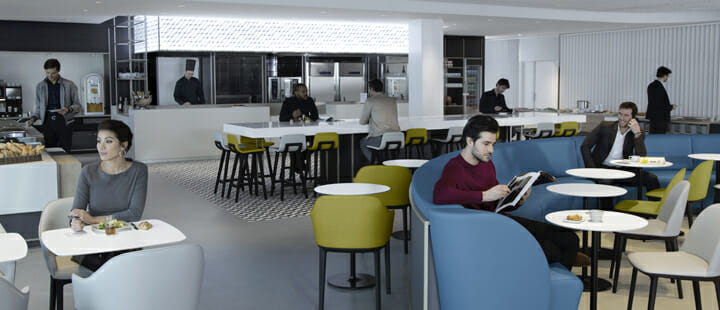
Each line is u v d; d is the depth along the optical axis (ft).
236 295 14.44
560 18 37.78
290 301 13.99
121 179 12.30
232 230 20.80
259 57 43.29
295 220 22.22
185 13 34.19
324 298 13.91
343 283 15.06
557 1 34.30
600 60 48.60
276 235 20.07
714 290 14.51
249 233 20.38
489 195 11.23
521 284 9.89
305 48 44.86
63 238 10.23
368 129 27.40
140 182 12.44
